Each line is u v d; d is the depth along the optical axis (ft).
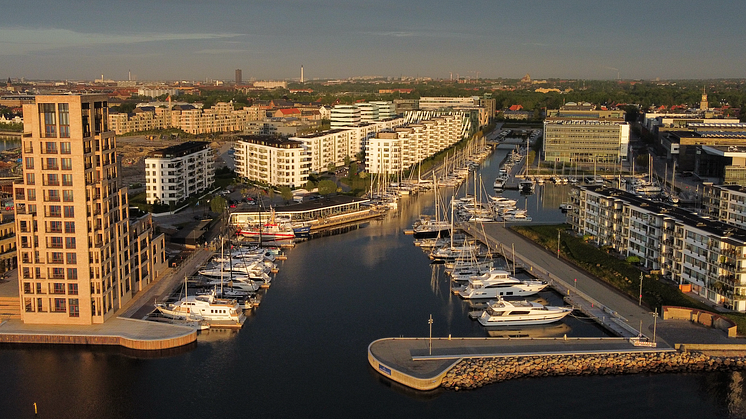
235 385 599.98
